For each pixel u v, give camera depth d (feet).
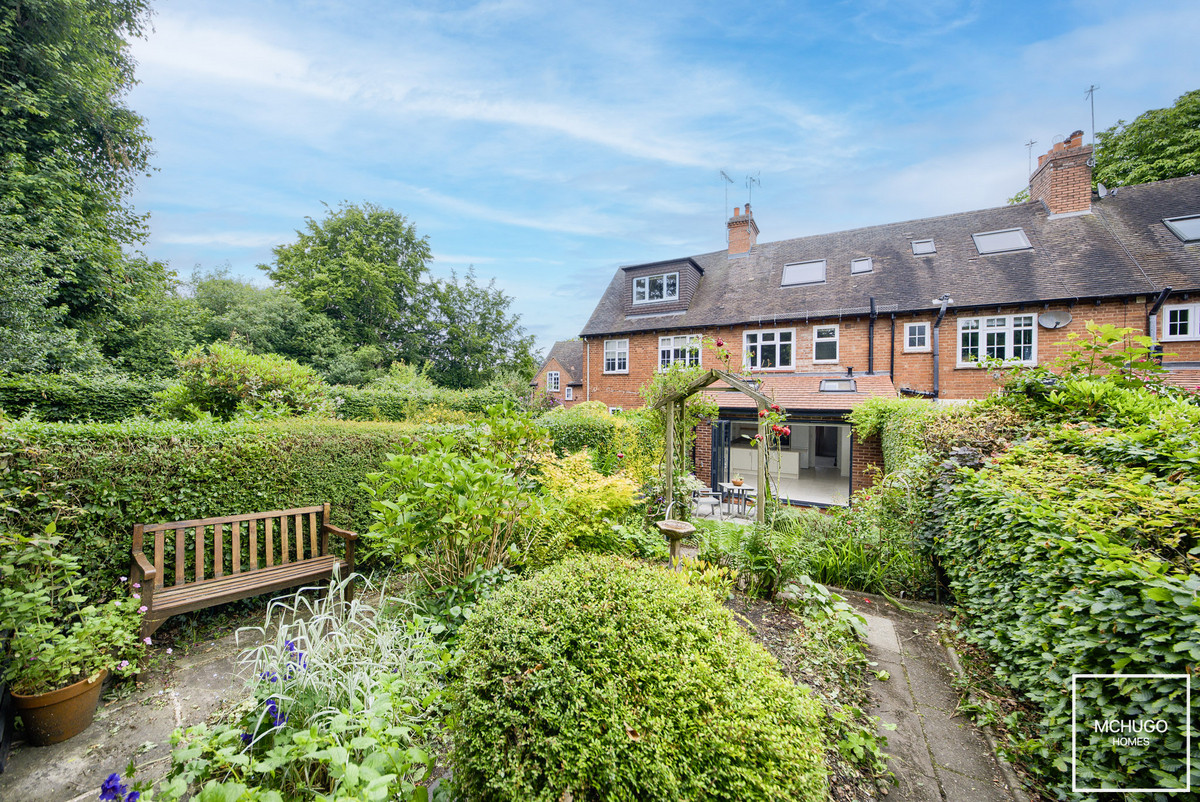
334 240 77.66
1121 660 5.70
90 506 10.59
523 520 12.54
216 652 11.08
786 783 4.94
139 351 42.24
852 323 45.06
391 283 81.35
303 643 11.03
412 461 10.97
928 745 8.20
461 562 11.95
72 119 36.45
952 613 13.33
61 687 7.95
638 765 4.70
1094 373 18.02
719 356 35.12
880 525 16.48
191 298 76.43
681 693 5.26
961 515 12.22
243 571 12.71
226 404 23.71
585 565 7.22
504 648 5.76
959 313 41.19
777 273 53.47
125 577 11.10
